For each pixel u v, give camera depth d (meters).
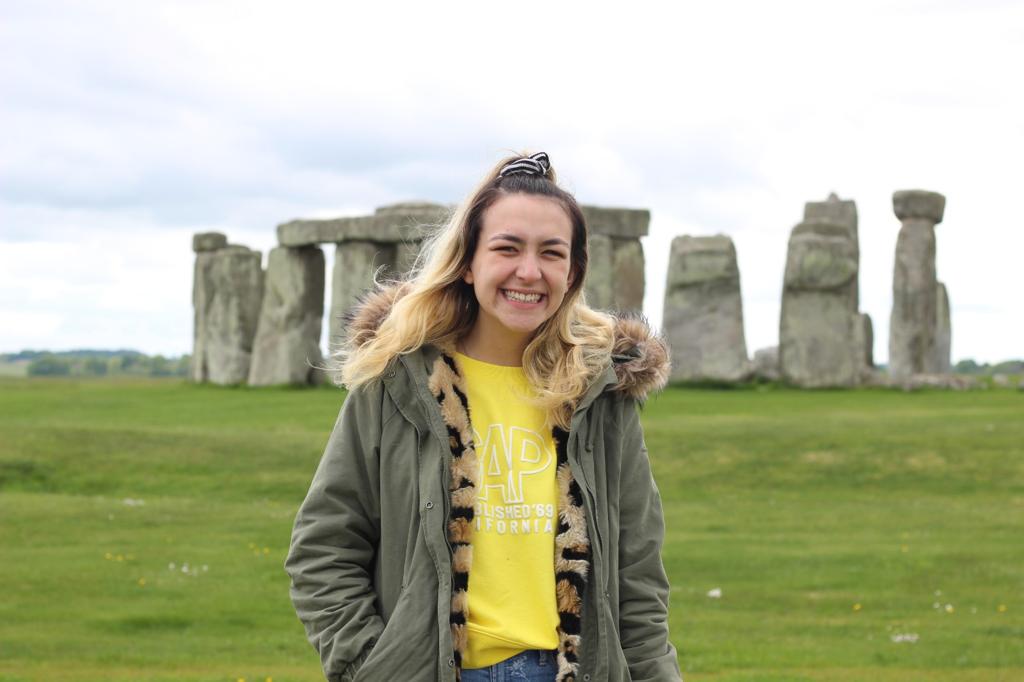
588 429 4.14
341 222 36.72
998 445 22.42
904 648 11.23
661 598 4.20
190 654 10.90
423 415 4.04
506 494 4.02
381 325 4.19
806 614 12.73
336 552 4.06
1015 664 10.59
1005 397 31.06
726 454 22.16
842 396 31.61
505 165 4.27
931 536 16.59
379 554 4.10
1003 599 13.34
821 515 18.19
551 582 3.99
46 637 11.41
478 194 4.18
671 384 34.97
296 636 11.67
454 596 3.90
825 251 35.09
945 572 14.52
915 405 28.89
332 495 4.09
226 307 40.72
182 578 13.97
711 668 10.44
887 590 13.74
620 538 4.20
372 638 3.94
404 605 3.91
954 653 11.05
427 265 4.26
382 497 4.04
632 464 4.24
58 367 92.62
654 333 4.31
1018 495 19.78
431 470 3.98
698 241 36.19
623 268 36.78
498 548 3.99
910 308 38.12
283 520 17.62
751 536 16.67
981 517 17.94
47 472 21.11
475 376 4.20
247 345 40.53
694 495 19.97
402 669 3.86
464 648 3.88
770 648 11.24
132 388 37.84
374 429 4.08
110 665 10.41
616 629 4.04
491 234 4.11
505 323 4.10
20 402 32.91
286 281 38.06
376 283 4.48
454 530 3.94
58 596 13.05
